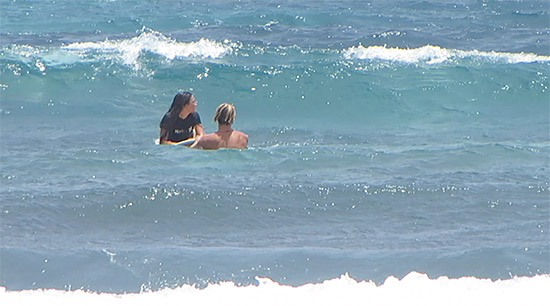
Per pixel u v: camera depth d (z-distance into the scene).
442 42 81.94
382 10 102.94
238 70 63.03
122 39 81.44
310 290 21.03
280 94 60.62
